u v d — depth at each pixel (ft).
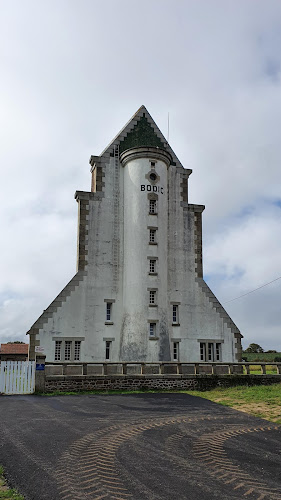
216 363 88.94
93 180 111.65
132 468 30.99
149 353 97.60
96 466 31.37
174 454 34.99
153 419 50.44
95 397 70.03
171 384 82.58
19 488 27.09
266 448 37.50
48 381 75.46
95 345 98.78
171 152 117.19
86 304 100.12
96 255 103.55
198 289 109.91
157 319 100.01
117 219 107.04
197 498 25.39
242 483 28.09
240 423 48.60
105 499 25.13
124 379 80.53
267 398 66.59
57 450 35.63
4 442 38.32
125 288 102.99
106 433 42.32
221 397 70.33
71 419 49.57
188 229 112.98
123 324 100.78
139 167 106.52
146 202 104.83
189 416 52.90
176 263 109.70
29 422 47.52
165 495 25.82
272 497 25.64
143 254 102.42
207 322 108.68
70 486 27.27
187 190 115.65
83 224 104.12
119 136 112.88
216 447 37.55
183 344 105.29
